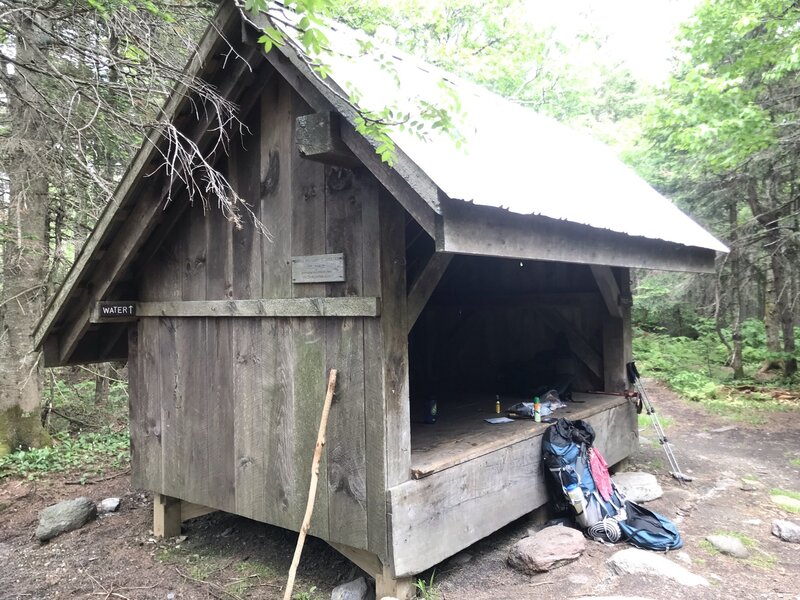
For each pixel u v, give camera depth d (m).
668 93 11.82
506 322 6.86
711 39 9.30
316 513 3.47
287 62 3.10
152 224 4.01
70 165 5.25
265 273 3.73
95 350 4.95
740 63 9.44
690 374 12.66
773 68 9.27
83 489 6.00
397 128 2.94
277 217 3.67
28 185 6.09
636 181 7.50
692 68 10.14
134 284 4.54
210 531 4.80
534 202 3.09
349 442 3.31
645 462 6.82
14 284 6.87
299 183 3.54
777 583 3.63
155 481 4.49
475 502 3.77
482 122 4.61
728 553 4.10
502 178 3.22
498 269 6.91
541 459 4.52
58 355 4.66
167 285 4.34
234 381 3.94
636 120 19.80
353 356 3.29
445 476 3.51
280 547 4.44
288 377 3.62
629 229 4.07
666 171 12.81
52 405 8.11
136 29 4.14
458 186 2.55
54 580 3.99
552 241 3.44
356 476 3.28
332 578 3.90
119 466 6.77
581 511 4.27
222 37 3.19
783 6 8.63
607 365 6.16
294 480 3.59
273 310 3.63
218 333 4.04
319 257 3.41
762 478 6.31
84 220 7.02
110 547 4.52
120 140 5.22
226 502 3.99
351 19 12.99
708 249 6.13
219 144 3.84
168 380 4.38
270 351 3.72
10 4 3.72
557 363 6.16
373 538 3.19
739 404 10.63
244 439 3.88
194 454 4.20
